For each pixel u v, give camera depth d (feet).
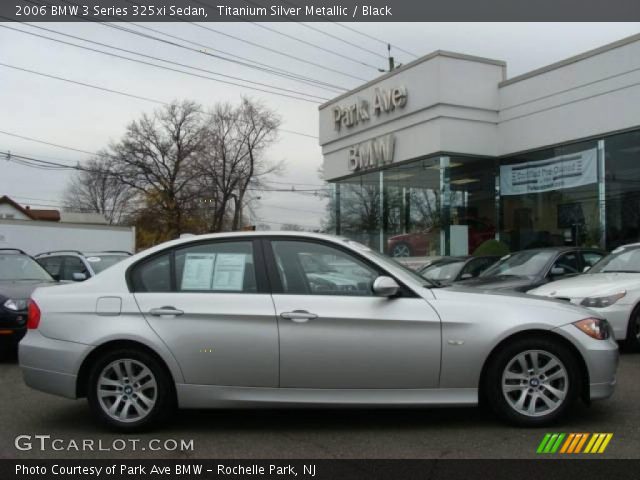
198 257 17.43
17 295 27.50
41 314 17.34
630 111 51.24
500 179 63.82
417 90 63.87
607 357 16.39
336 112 76.13
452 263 46.03
